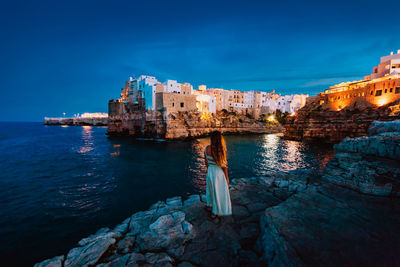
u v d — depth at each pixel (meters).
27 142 50.88
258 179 6.67
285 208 3.93
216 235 3.69
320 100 62.16
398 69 46.44
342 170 5.80
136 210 12.84
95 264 3.12
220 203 4.02
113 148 41.59
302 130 55.53
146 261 3.08
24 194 15.52
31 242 9.39
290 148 41.12
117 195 15.33
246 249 3.30
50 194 15.52
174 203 5.20
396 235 2.98
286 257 2.54
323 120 50.56
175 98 60.16
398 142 5.77
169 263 3.02
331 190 4.84
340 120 46.97
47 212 12.41
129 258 3.17
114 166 25.45
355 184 4.83
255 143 49.72
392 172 4.96
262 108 103.50
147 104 63.12
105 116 166.50
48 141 53.47
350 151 7.21
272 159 29.81
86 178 20.00
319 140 50.91
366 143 6.65
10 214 12.11
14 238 9.68
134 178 19.98
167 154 34.72
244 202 5.04
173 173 22.03
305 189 5.00
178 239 3.55
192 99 65.06
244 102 101.50
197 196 5.55
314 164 26.77
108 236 3.78
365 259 2.47
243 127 80.06
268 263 2.80
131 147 43.22
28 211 12.53
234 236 3.65
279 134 81.44
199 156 33.00
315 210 3.84
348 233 3.04
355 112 45.28
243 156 31.92
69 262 3.15
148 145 46.75
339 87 58.75
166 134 55.94
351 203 4.12
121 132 71.38
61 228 10.62
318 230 3.13
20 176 20.67
